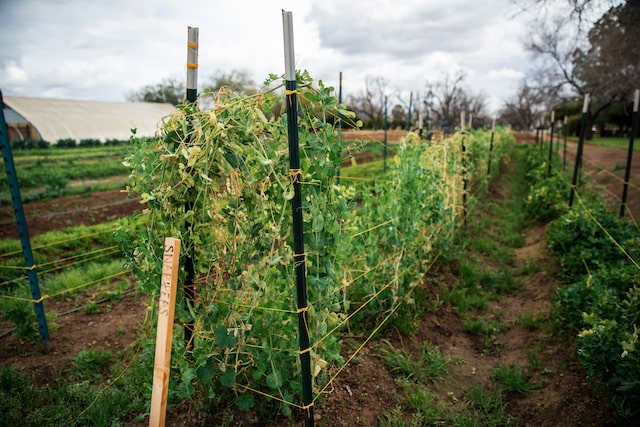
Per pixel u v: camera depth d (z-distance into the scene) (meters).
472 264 6.28
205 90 2.46
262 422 2.82
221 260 2.57
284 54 2.13
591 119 41.19
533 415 3.35
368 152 23.20
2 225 9.49
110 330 4.46
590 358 3.18
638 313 3.22
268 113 2.71
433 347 4.23
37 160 21.97
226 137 2.35
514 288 5.78
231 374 2.59
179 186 2.68
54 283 5.57
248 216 2.51
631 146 7.06
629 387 2.78
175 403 2.85
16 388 3.37
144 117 50.12
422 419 3.16
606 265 4.95
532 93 45.41
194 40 2.60
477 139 10.84
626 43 15.52
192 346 2.83
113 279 5.96
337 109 2.60
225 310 2.64
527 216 9.49
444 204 6.21
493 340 4.50
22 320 4.03
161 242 2.59
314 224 2.53
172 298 2.22
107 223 9.17
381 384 3.46
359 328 4.21
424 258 5.77
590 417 3.17
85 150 31.59
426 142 6.30
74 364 3.71
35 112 39.22
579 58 28.64
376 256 4.45
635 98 6.92
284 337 2.77
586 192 9.38
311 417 2.58
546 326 4.54
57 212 11.22
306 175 2.51
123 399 3.14
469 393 3.55
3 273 6.32
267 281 2.72
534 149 23.67
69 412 3.08
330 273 2.75
